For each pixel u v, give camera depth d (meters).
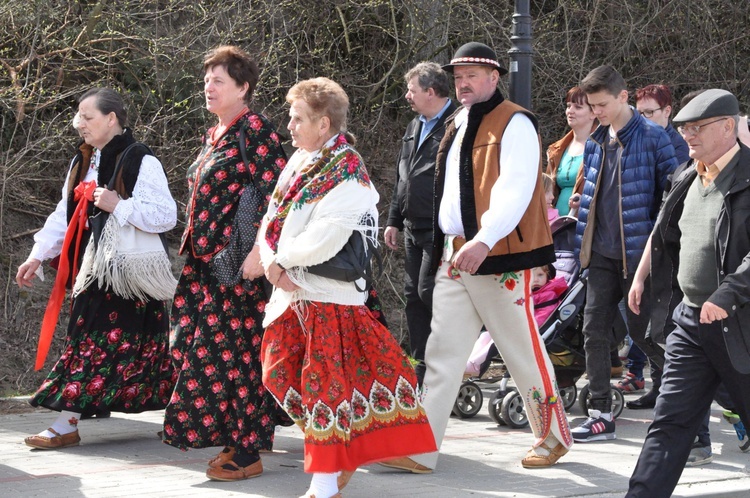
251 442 6.10
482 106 6.20
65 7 11.58
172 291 6.91
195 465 6.52
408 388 5.55
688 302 5.42
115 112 6.91
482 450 7.11
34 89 10.91
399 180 8.16
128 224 6.73
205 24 11.91
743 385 5.20
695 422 5.29
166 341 7.09
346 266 5.35
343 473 5.58
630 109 7.57
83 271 6.74
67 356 6.80
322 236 5.22
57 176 11.59
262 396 6.12
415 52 13.59
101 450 6.93
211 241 6.05
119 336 6.88
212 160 6.12
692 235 5.39
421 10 13.23
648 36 16.05
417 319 8.04
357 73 13.55
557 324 7.91
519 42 9.58
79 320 6.82
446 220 6.33
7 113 11.42
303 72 12.92
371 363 5.53
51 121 10.84
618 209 7.42
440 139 7.69
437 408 6.38
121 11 11.65
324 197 5.30
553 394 6.48
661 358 7.31
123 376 6.88
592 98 7.50
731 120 5.25
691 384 5.29
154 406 7.08
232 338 6.06
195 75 11.83
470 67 6.23
